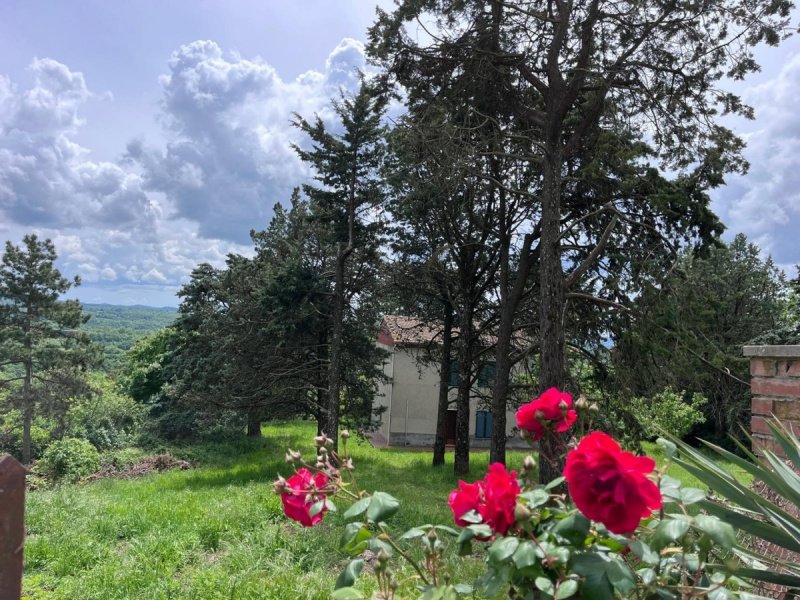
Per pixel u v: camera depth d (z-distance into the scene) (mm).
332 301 19547
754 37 12086
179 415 27312
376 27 13773
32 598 6055
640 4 12523
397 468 19453
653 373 12320
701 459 2680
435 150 13430
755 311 27000
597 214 14219
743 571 2236
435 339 23625
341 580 1945
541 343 12711
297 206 23719
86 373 33906
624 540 1572
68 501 11297
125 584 6543
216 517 9516
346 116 17453
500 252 17016
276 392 20516
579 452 1491
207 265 25922
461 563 5617
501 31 13836
